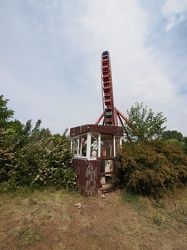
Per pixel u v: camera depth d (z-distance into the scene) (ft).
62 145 25.05
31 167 20.85
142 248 10.18
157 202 18.12
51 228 11.70
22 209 14.75
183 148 38.14
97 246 10.05
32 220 12.71
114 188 21.61
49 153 22.49
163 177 19.44
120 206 16.63
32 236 10.62
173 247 10.50
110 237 11.10
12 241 10.18
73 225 12.37
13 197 17.53
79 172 20.75
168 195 20.42
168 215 15.25
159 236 11.67
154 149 25.18
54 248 9.66
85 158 20.40
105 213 14.89
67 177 21.13
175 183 22.35
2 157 20.07
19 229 11.46
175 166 24.07
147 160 19.88
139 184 19.60
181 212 15.99
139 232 11.98
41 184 20.63
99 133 21.56
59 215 13.83
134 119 42.55
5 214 13.74
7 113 31.81
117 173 22.00
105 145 26.61
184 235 12.00
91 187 19.02
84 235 11.12
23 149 22.22
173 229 12.75
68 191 20.12
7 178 20.26
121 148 23.15
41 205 15.62
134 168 20.20
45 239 10.41
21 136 24.66
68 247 9.83
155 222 13.66
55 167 22.70
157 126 40.63
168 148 26.03
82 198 18.12
